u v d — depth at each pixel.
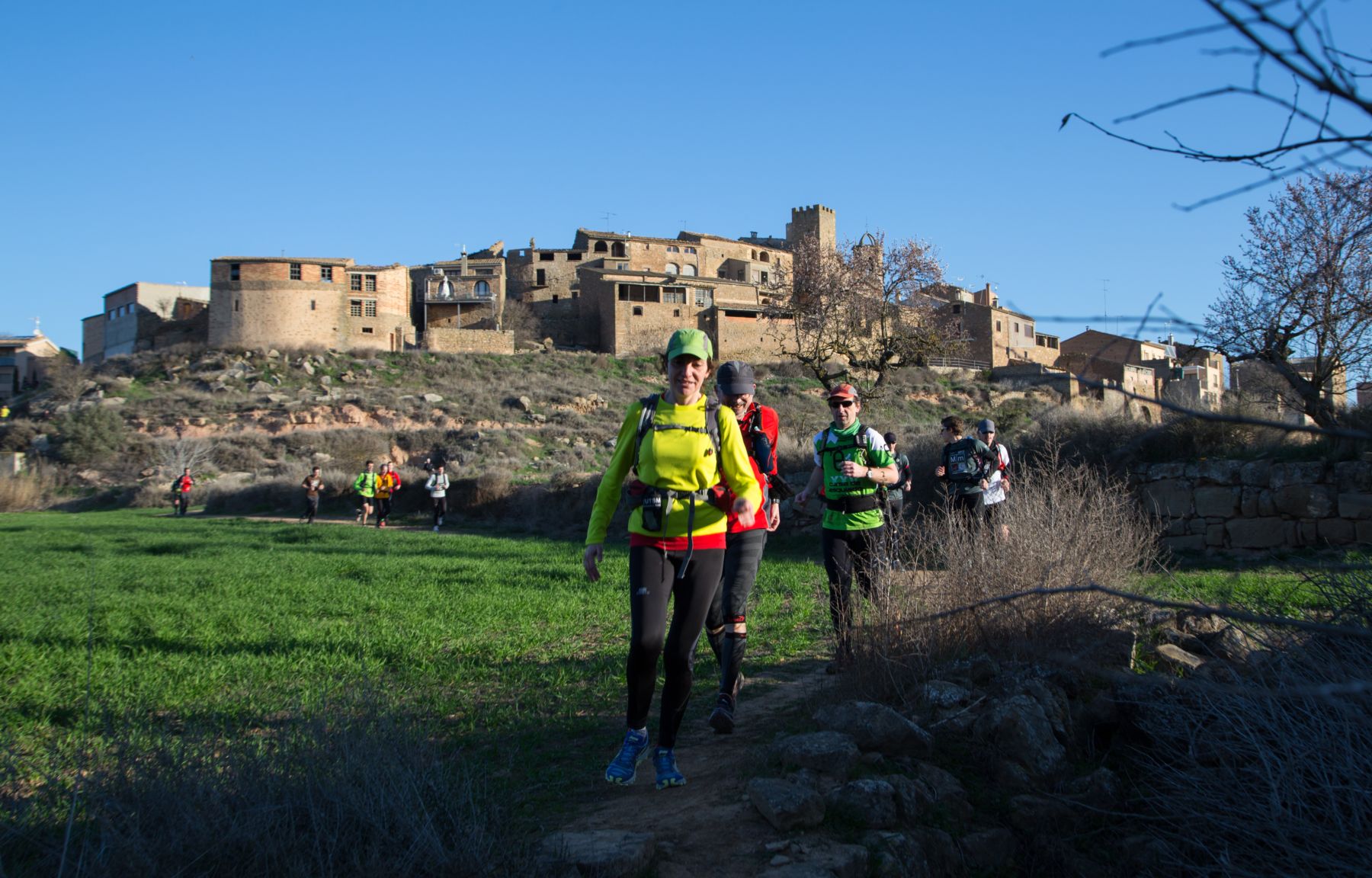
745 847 3.89
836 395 6.60
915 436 19.61
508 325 85.12
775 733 5.29
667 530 4.62
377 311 80.12
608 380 72.06
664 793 4.53
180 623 9.66
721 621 6.10
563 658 7.82
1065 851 4.35
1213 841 4.30
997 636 5.70
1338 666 4.36
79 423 54.25
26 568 15.93
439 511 27.17
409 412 59.62
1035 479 7.76
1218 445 14.96
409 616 9.99
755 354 75.12
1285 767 4.11
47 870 3.46
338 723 4.36
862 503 6.52
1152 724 5.09
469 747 5.33
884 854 3.81
